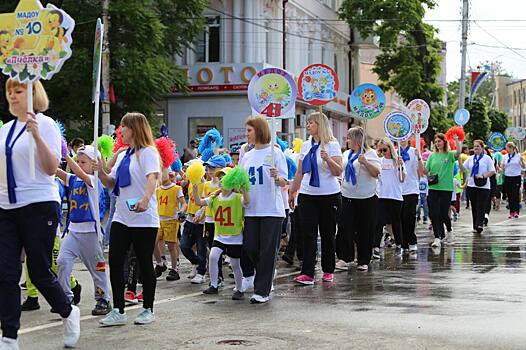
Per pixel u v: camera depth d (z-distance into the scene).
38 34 7.28
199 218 11.88
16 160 7.16
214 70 38.19
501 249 15.85
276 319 8.72
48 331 8.38
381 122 56.81
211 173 12.52
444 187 16.94
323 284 11.41
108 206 15.95
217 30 39.25
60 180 9.72
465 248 16.20
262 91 11.59
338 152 11.34
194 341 7.67
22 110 7.34
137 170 8.55
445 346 7.20
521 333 7.68
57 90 29.86
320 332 7.93
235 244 10.37
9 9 29.86
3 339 7.01
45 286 7.34
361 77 60.41
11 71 7.29
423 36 46.34
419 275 12.13
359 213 12.95
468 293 10.16
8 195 7.12
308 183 11.38
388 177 14.91
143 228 8.55
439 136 17.00
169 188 12.34
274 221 10.02
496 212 29.05
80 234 9.19
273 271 10.05
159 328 8.37
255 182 10.07
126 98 30.34
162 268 12.69
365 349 7.16
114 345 7.61
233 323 8.55
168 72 31.25
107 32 27.88
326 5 50.12
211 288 10.88
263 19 39.91
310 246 11.41
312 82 13.16
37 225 7.18
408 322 8.30
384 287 10.92
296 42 44.62
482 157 20.11
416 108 19.34
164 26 31.27
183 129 38.91
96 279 9.31
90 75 29.45
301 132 42.88
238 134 38.19
